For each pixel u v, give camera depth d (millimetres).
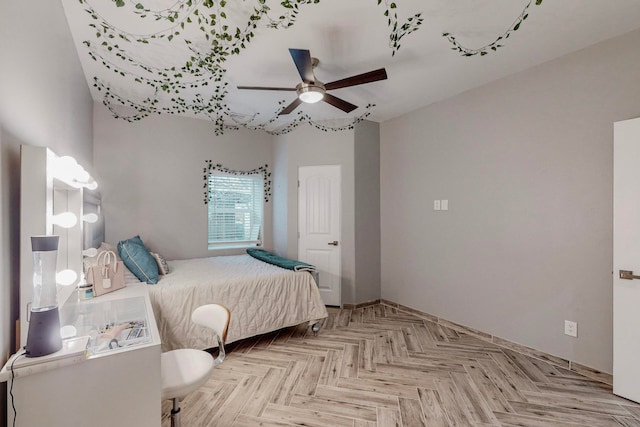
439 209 3461
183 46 2328
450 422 1823
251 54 2455
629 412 1908
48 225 1205
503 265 2855
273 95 3342
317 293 3143
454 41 2268
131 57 2494
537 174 2605
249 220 4773
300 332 3217
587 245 2316
